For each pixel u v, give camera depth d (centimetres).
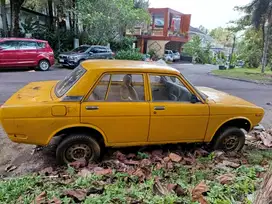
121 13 1873
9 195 270
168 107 390
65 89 373
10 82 1020
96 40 1914
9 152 436
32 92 398
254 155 430
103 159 403
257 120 443
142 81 387
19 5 1689
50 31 1939
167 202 255
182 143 439
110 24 1861
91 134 382
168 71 399
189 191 284
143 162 380
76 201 262
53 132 358
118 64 397
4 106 343
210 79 1519
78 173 344
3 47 1252
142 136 394
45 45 1391
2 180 329
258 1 1867
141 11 2223
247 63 2645
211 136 427
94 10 1777
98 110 363
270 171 189
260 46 2419
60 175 344
